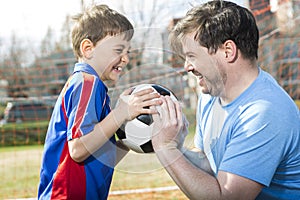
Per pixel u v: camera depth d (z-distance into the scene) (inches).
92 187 95.7
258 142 85.7
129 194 208.1
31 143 465.1
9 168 319.6
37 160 354.9
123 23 104.6
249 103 89.4
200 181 85.4
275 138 85.5
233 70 92.5
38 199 99.9
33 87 464.4
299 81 390.6
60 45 585.0
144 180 235.1
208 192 84.8
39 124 468.1
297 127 87.8
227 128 91.7
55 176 95.4
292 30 383.6
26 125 466.6
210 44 91.5
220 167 88.0
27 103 471.5
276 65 374.3
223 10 92.8
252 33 92.8
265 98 88.4
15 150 403.9
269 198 94.6
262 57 339.0
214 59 92.0
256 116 86.7
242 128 87.8
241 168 85.6
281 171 91.0
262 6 322.7
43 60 541.6
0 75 467.2
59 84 436.1
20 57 600.1
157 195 205.2
